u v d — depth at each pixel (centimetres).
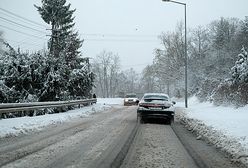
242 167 791
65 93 2553
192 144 1105
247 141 1080
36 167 753
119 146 1038
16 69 2356
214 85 3753
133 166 783
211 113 2308
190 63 6494
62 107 2455
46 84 2423
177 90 6731
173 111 1750
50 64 2498
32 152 923
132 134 1316
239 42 5888
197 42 7106
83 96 3097
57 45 4566
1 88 2128
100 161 826
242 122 1602
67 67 2677
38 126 1514
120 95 10512
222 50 6206
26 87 2402
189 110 2833
